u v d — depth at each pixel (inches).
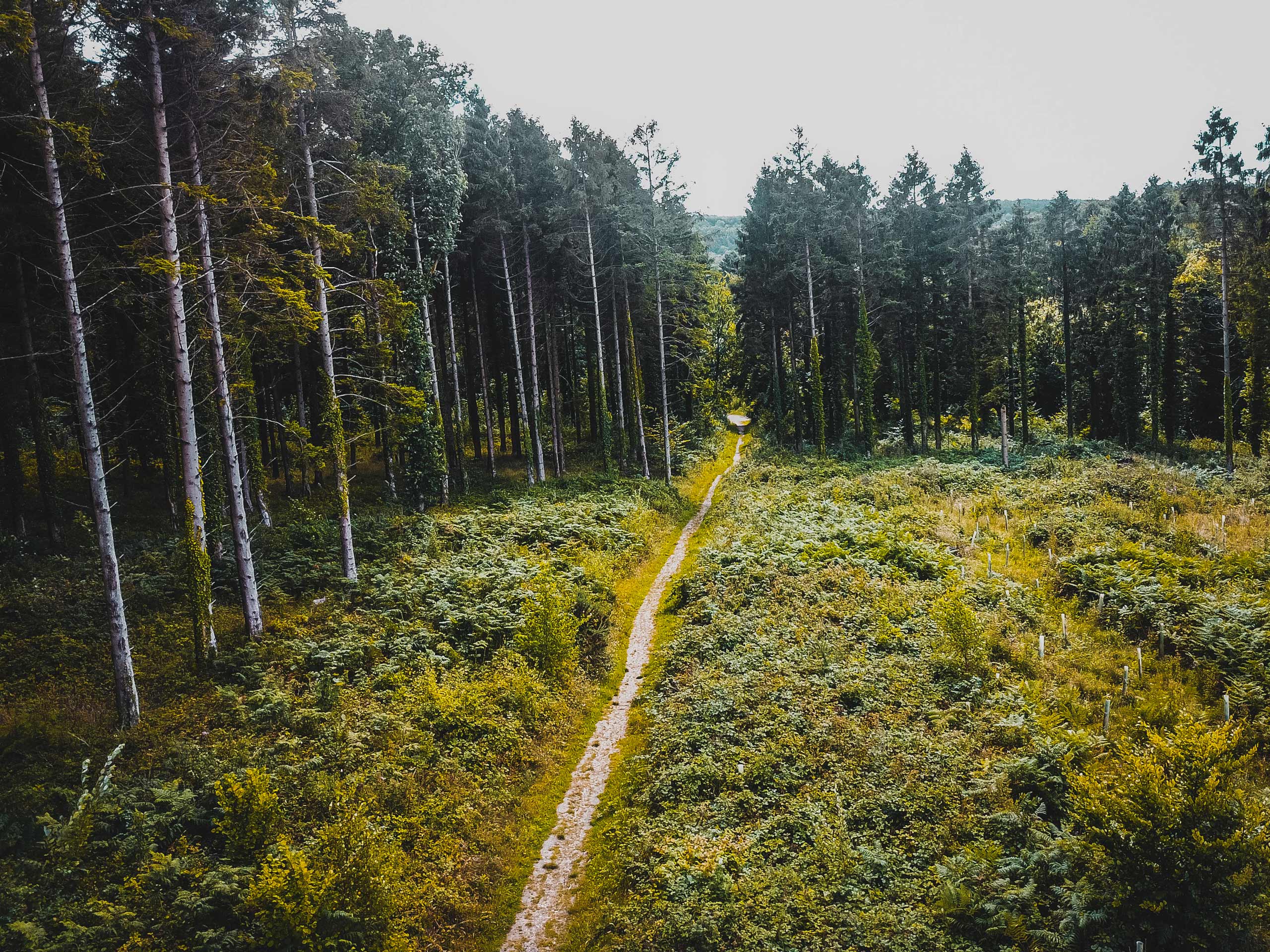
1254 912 382.3
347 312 1213.1
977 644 696.4
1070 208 2229.3
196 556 698.2
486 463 1920.5
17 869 449.7
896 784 528.1
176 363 709.9
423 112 1325.0
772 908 430.9
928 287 2124.8
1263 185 1585.9
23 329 1026.1
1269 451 1812.3
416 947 452.8
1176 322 2111.2
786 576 966.4
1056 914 398.0
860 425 2290.8
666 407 1857.8
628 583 1177.4
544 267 1765.5
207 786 527.8
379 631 807.1
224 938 413.7
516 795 617.9
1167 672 661.9
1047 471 1577.3
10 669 688.4
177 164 750.5
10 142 823.1
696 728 646.5
